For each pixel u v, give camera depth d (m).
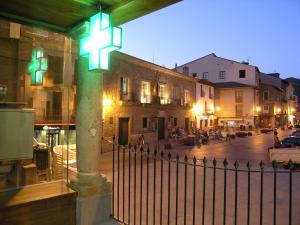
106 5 3.57
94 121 4.01
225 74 51.94
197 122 39.44
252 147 24.95
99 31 3.53
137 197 7.73
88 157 3.99
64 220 3.74
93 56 3.62
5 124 3.70
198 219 6.14
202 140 28.36
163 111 30.42
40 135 14.47
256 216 6.48
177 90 34.09
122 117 23.55
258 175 11.60
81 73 4.01
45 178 6.05
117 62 22.80
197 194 8.28
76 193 3.88
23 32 9.54
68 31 4.34
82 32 3.99
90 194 3.89
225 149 23.42
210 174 11.55
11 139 3.74
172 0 3.36
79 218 3.83
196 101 39.28
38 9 3.71
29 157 3.89
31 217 3.44
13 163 4.75
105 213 4.09
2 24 9.00
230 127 46.16
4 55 8.98
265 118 56.84
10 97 8.45
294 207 7.27
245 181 10.30
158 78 29.16
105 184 4.11
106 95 21.45
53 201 3.63
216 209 6.93
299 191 8.93
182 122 35.19
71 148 8.01
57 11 3.76
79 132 4.03
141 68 26.23
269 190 9.00
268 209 7.01
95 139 4.03
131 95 24.55
